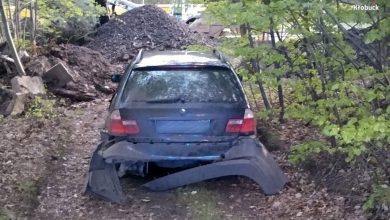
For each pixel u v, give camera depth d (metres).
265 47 7.84
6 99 10.98
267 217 6.13
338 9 5.96
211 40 20.45
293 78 8.05
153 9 21.08
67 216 6.16
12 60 12.60
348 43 6.50
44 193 6.80
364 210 5.98
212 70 6.93
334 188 6.71
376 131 5.38
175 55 7.51
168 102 6.54
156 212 6.31
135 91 6.71
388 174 6.26
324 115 6.28
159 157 6.41
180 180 6.61
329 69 6.88
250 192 6.91
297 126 9.53
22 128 9.71
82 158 8.33
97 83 13.40
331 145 7.12
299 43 7.66
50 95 12.12
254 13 6.15
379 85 6.07
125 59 18.45
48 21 15.77
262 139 8.77
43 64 12.82
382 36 5.69
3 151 8.34
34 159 8.03
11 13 14.49
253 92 9.70
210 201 6.62
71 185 7.09
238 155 6.52
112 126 6.61
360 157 6.52
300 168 7.50
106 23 20.80
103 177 6.64
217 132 6.52
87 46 19.64
